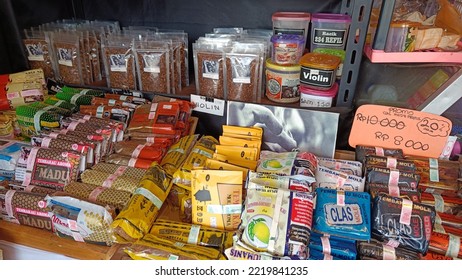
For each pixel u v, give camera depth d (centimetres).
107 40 159
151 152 124
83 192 108
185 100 145
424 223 91
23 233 105
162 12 178
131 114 141
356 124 122
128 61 156
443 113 123
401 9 122
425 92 122
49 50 167
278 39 132
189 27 178
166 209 114
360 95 131
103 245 100
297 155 117
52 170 115
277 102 142
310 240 93
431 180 110
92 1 186
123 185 110
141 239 96
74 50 162
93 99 148
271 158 117
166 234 100
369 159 113
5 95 148
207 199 103
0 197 106
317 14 147
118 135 133
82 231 98
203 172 105
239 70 142
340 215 96
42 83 157
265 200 95
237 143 126
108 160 125
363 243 92
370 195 103
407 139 119
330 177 111
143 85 158
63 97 153
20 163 117
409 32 109
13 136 141
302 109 126
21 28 166
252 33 167
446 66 117
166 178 113
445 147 117
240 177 103
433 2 124
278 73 135
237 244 90
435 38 111
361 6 110
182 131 138
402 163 111
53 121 135
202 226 102
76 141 121
